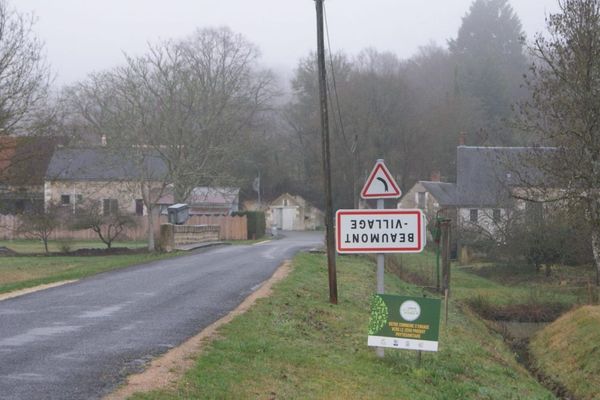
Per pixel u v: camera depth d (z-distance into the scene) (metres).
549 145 25.17
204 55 54.34
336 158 66.06
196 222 52.25
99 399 7.53
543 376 18.66
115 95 43.16
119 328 11.98
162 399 7.68
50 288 18.09
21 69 26.53
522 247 35.53
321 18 19.06
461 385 11.41
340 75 68.31
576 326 20.97
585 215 23.12
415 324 11.12
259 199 78.12
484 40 81.38
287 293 17.50
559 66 23.67
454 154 67.00
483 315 28.05
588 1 23.16
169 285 18.78
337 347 12.34
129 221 39.06
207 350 10.28
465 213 54.88
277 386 9.12
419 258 42.56
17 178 28.12
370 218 11.48
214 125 49.25
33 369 8.83
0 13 27.95
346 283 22.53
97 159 49.12
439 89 73.38
